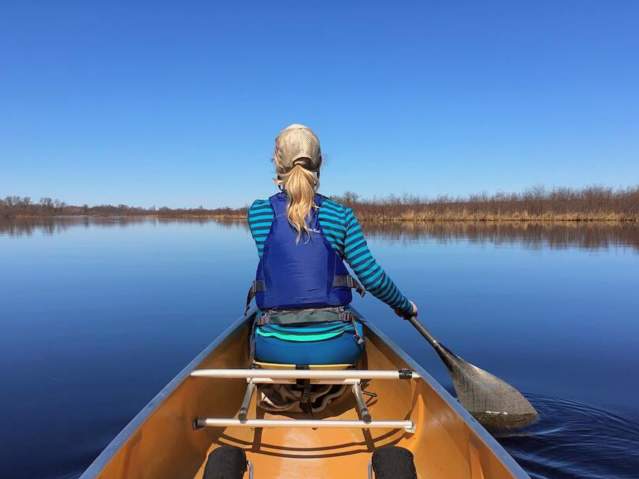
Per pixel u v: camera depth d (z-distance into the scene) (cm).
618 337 602
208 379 236
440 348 310
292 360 214
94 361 535
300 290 211
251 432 233
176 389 192
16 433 362
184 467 193
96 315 767
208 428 224
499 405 333
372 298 908
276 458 213
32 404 416
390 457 165
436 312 756
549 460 317
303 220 209
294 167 215
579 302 820
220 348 263
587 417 374
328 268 213
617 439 342
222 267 1422
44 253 1906
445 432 188
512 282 1034
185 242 2505
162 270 1352
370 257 215
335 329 214
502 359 522
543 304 806
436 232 2702
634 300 833
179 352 568
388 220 3853
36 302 882
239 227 4706
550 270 1204
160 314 774
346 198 3941
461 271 1202
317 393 231
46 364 523
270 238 215
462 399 318
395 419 242
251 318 346
